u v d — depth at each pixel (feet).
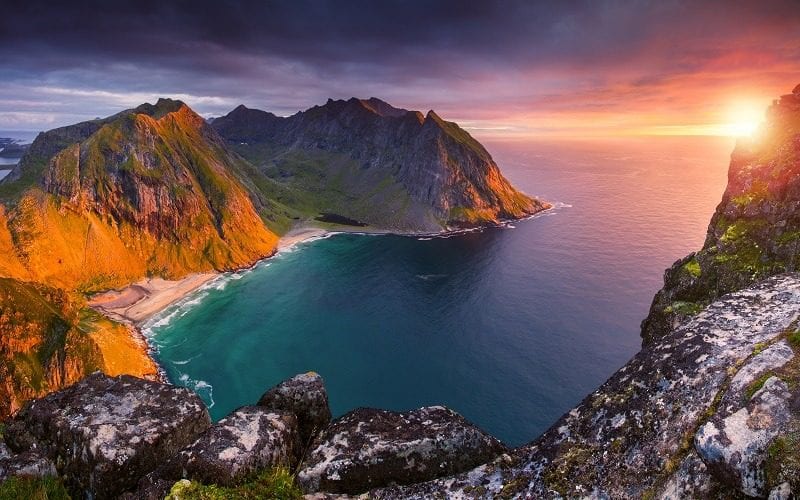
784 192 81.66
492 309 552.41
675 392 32.81
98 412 46.29
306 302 632.38
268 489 39.17
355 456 40.88
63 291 473.67
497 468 37.52
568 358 431.02
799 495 22.08
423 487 38.11
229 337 529.45
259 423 45.11
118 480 41.45
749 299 39.81
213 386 432.25
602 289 595.47
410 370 432.66
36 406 47.03
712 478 26.48
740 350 32.91
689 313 84.07
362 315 573.33
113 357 449.48
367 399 392.27
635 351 438.40
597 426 34.99
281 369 455.22
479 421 349.20
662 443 30.58
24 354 381.40
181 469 40.16
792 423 24.79
